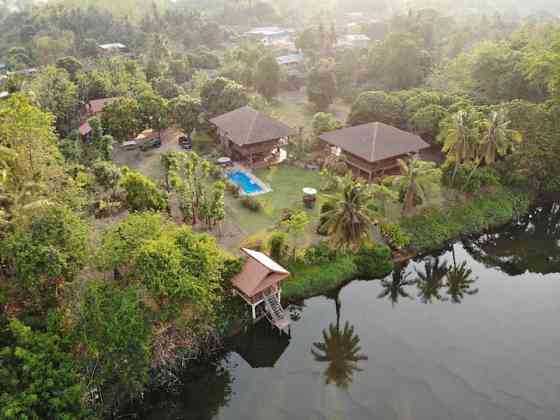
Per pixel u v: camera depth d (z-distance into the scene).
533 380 33.84
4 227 31.98
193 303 32.69
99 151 59.88
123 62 99.56
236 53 114.38
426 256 49.44
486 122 52.09
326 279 42.38
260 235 46.88
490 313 41.81
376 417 30.80
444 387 33.19
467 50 112.56
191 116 69.06
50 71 82.56
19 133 37.94
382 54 94.88
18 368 26.72
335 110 92.38
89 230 35.66
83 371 28.55
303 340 38.06
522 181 59.62
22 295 31.22
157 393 32.09
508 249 53.72
